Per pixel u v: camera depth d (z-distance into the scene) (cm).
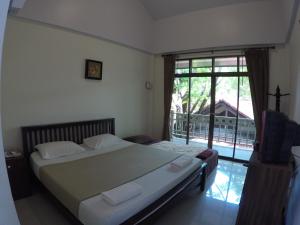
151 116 575
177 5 454
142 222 185
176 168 260
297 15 263
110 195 181
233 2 409
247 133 478
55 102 341
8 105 288
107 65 429
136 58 504
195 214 250
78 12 349
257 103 416
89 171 250
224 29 430
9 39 282
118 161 289
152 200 197
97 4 379
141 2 471
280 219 182
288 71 397
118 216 165
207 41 452
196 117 522
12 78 289
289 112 380
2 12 68
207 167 347
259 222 190
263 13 392
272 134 186
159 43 525
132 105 505
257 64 414
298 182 163
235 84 461
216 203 277
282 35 382
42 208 250
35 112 317
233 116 477
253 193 191
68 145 320
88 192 196
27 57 302
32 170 293
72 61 361
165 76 533
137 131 529
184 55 514
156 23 523
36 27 309
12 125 293
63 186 208
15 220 82
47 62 326
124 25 440
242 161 452
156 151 342
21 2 150
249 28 407
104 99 429
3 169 77
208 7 438
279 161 188
